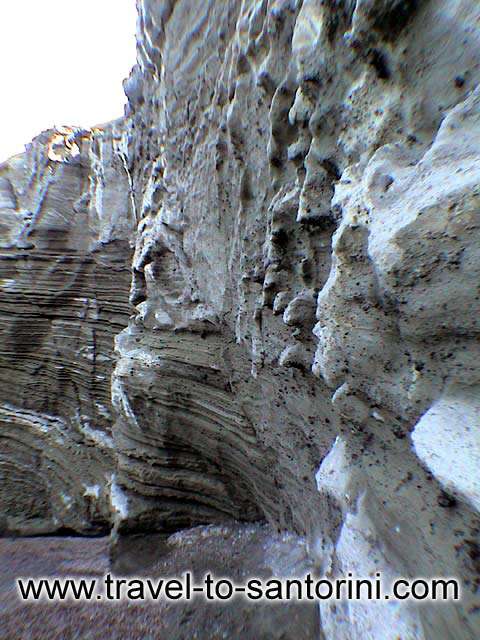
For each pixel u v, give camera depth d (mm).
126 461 4695
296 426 2932
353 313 1713
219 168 3361
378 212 1511
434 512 1442
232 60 2895
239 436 3791
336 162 2020
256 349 3188
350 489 1941
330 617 1964
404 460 1638
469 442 1200
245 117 2854
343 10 1729
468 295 1238
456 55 1400
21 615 3059
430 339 1414
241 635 2543
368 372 1715
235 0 2846
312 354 2482
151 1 3943
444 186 1268
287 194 2529
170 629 2738
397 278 1403
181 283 4637
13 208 8875
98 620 2936
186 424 4297
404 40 1542
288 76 2314
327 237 2289
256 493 3818
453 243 1238
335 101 1934
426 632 1371
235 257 3367
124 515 4320
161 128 4562
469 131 1299
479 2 1314
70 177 8727
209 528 4121
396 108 1616
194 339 4324
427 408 1466
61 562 4188
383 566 1639
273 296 2832
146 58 4539
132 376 4637
